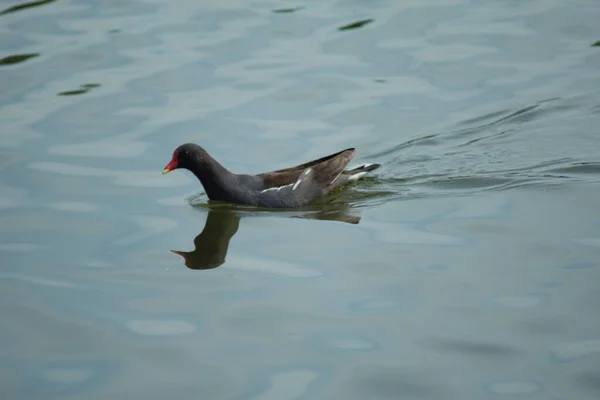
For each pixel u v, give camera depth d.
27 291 12.95
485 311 12.04
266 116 18.47
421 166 16.92
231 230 14.93
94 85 19.42
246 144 17.52
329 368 11.01
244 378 10.88
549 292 12.40
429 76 19.80
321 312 12.21
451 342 11.43
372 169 16.69
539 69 19.97
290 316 12.14
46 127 17.98
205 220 15.32
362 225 14.88
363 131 17.97
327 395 10.51
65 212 15.30
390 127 18.12
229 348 11.48
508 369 10.86
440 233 14.34
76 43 21.08
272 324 11.98
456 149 17.36
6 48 20.81
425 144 17.53
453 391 10.52
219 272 13.45
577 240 13.75
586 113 18.33
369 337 11.60
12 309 12.48
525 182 16.02
